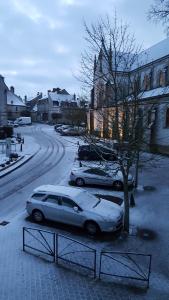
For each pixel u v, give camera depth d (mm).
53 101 96812
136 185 19344
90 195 14000
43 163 28219
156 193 18344
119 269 9875
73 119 41969
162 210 15469
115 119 13625
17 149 37219
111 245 11711
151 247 11602
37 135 56562
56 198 13367
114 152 14359
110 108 14977
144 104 17734
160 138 32469
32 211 13844
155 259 10672
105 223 12289
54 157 31719
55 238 10586
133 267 10047
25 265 9867
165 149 31766
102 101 16875
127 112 13148
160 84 35656
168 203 16516
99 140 14695
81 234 12648
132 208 15719
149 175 22969
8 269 9594
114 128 13750
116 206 13672
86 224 12703
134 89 15008
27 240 11703
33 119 112312
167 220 14219
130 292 8641
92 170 19766
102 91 15891
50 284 8859
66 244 11523
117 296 8430
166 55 33906
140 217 14539
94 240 12141
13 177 22469
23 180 21547
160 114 32219
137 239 12266
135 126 13336
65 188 14273
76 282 9031
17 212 15031
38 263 10039
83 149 29891
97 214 12523
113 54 17031
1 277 9117
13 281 8938
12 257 10359
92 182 19562
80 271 9656
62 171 24609
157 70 36094
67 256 10586
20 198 17281
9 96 100562
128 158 12773
